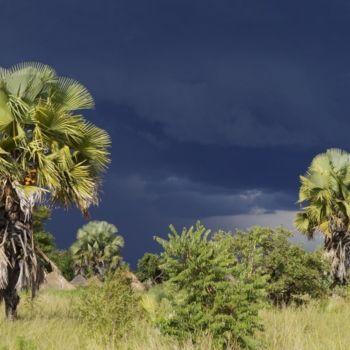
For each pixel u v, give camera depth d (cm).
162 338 1095
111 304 1243
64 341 1133
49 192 1653
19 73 1712
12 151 1675
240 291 1088
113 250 5469
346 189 2897
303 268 2216
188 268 1092
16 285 1648
